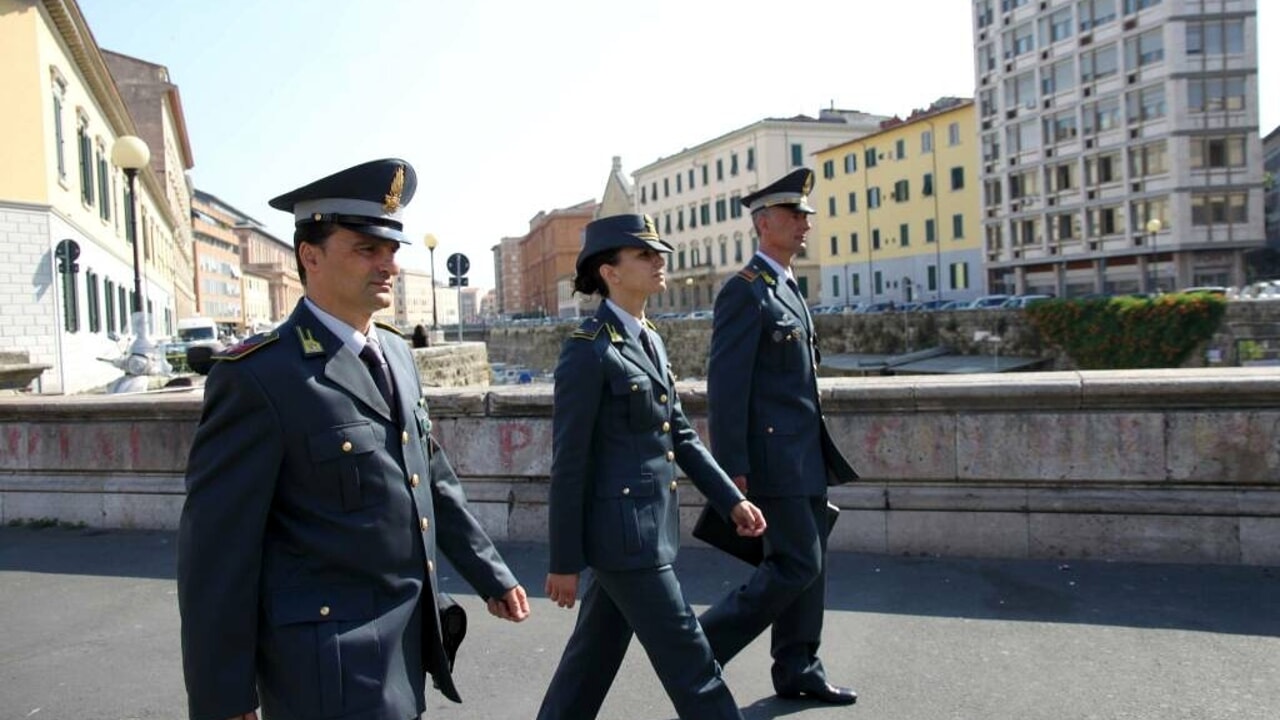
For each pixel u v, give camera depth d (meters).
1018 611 4.53
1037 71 56.19
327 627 2.04
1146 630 4.22
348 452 2.10
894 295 67.50
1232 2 48.06
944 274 63.66
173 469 6.68
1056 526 5.30
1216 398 5.11
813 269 76.25
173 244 63.16
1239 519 5.07
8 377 10.13
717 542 3.64
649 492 2.99
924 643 4.19
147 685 4.02
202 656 1.99
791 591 3.48
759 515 3.19
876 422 5.58
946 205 63.16
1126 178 51.84
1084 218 54.44
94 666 4.24
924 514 5.49
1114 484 5.28
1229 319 32.44
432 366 19.55
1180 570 5.03
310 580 2.08
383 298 2.22
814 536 3.53
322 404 2.09
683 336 54.06
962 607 4.61
